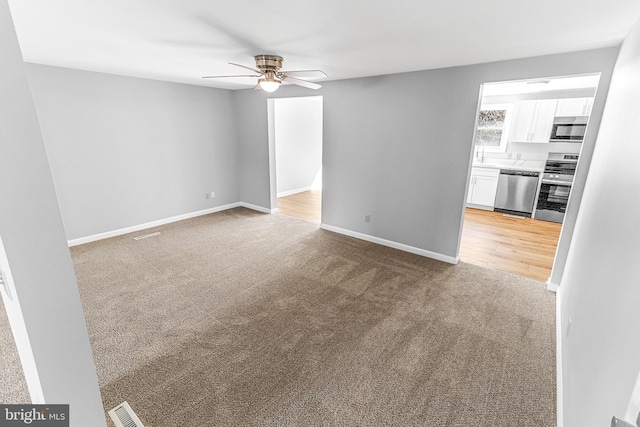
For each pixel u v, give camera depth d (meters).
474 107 3.19
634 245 1.04
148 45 2.51
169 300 2.86
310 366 2.09
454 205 3.56
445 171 3.53
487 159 6.43
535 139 5.59
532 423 1.70
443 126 3.43
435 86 3.39
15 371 1.99
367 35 2.17
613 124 1.90
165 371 2.03
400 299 2.92
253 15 1.81
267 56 2.72
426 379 1.99
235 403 1.81
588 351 1.39
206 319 2.59
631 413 0.71
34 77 3.45
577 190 2.77
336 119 4.32
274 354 2.20
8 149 0.84
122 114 4.23
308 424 1.69
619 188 1.40
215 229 4.84
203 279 3.26
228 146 5.71
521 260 3.82
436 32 2.10
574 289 2.10
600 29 1.98
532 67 2.79
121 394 1.86
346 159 4.36
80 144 3.93
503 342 2.34
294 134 7.21
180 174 5.09
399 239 4.11
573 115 5.14
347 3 1.62
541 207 5.49
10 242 0.88
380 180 4.09
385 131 3.89
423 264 3.67
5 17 0.79
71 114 3.79
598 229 1.68
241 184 6.06
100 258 3.73
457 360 2.16
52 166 3.76
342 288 3.11
